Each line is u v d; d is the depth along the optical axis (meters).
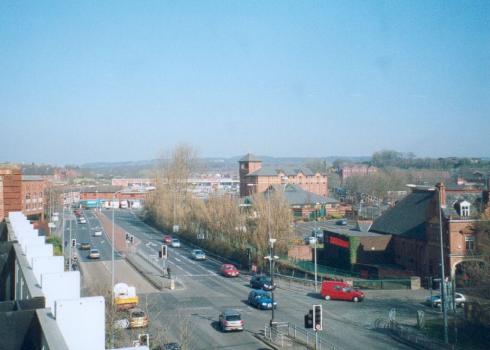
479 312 36.06
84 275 57.75
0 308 11.78
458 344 33.78
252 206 71.31
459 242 54.00
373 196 154.62
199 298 48.72
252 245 66.81
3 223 28.91
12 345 11.03
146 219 125.75
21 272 15.67
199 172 199.38
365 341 34.91
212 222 80.56
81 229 108.81
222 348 33.19
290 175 163.38
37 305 11.86
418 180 182.75
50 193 108.19
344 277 58.16
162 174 122.12
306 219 114.81
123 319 35.22
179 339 34.44
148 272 61.16
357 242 63.94
